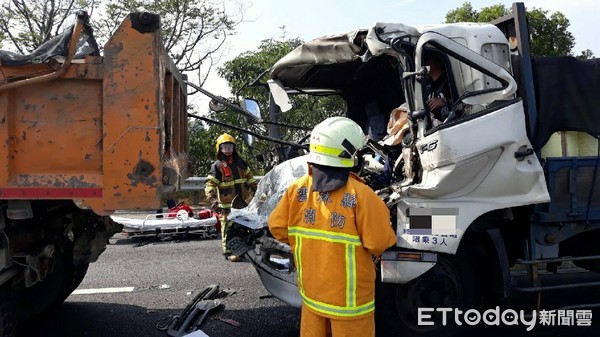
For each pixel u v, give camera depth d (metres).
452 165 3.88
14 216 3.46
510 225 4.70
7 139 3.16
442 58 4.25
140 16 3.21
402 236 3.96
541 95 4.45
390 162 4.47
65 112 3.24
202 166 14.44
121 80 3.21
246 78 13.29
